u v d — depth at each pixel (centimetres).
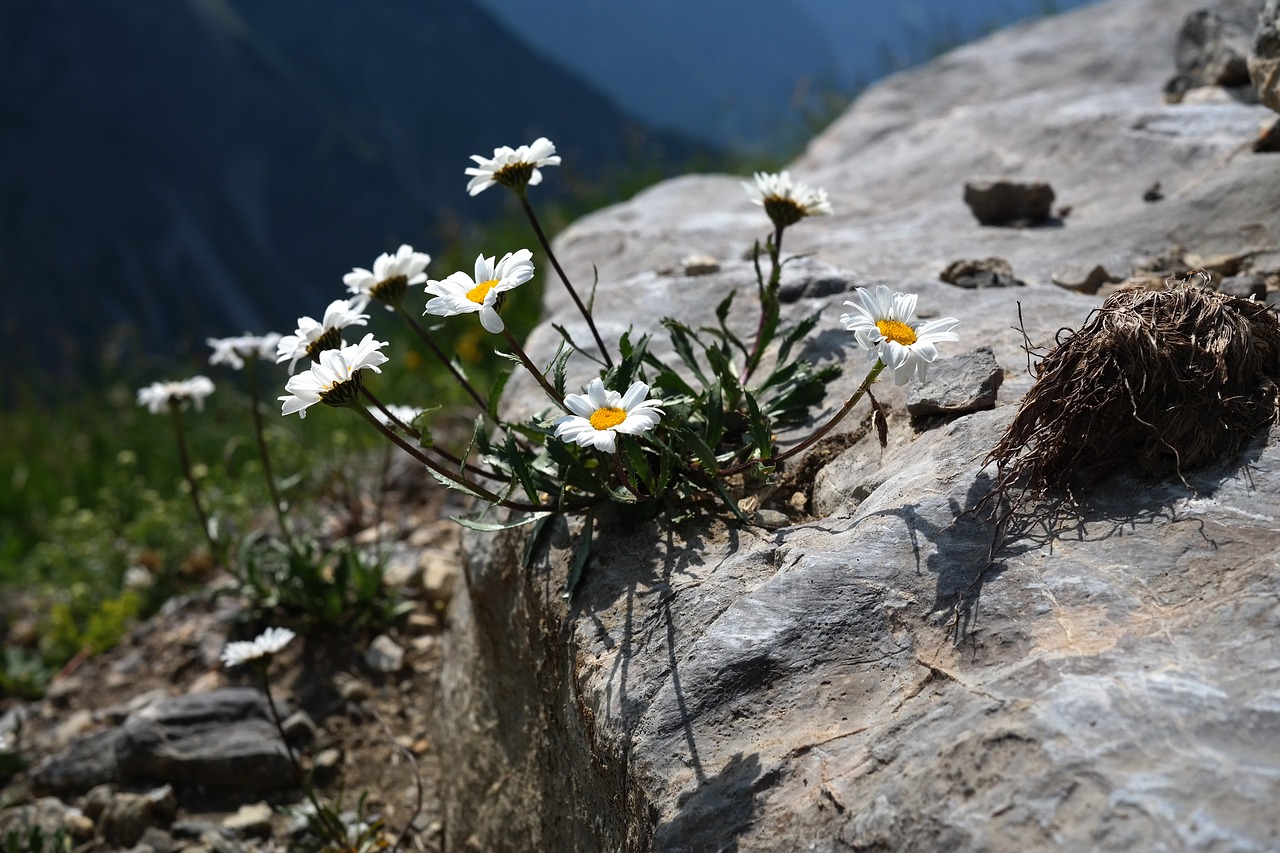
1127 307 35
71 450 141
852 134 116
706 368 55
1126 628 29
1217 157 73
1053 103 99
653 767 33
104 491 116
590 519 44
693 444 41
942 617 33
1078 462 35
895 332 36
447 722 60
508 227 157
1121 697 27
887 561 35
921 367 36
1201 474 34
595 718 37
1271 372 36
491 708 53
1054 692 28
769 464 43
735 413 48
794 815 29
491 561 50
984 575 33
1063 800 25
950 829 26
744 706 33
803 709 32
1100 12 127
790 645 34
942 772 27
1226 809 23
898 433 44
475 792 54
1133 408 34
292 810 57
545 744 45
